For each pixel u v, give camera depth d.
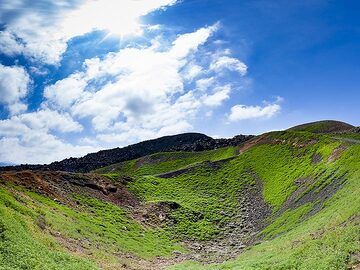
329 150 101.44
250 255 54.09
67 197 74.69
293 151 125.25
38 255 33.78
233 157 143.88
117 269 44.28
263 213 90.69
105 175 102.38
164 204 92.00
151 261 56.94
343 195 60.31
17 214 42.84
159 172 176.88
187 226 84.31
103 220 70.69
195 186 119.56
